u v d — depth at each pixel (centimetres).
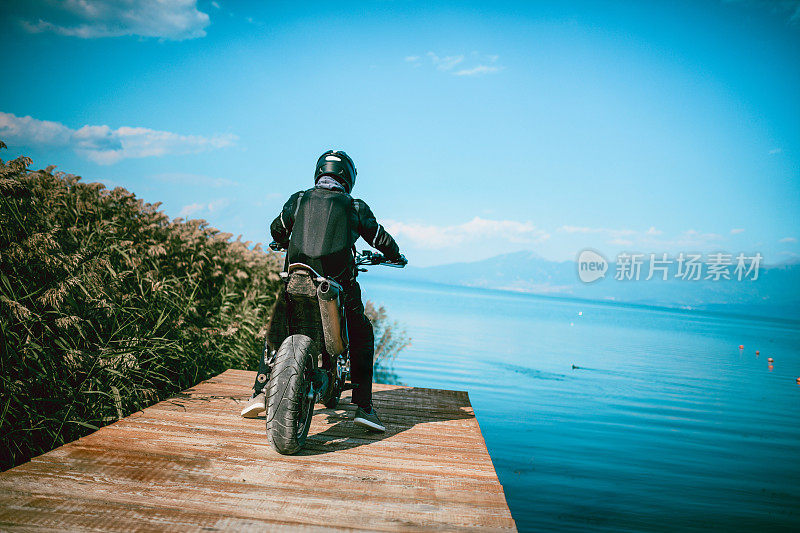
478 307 7875
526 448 749
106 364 409
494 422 896
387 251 343
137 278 541
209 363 604
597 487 606
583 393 1241
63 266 415
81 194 616
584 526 494
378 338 1334
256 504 231
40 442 364
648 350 2755
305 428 307
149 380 464
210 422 353
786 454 811
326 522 219
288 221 328
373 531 213
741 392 1445
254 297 778
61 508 211
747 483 660
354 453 314
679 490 616
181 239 707
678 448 808
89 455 272
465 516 234
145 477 250
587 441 809
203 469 267
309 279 289
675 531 496
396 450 327
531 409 1019
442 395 514
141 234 648
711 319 15338
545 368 1644
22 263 392
